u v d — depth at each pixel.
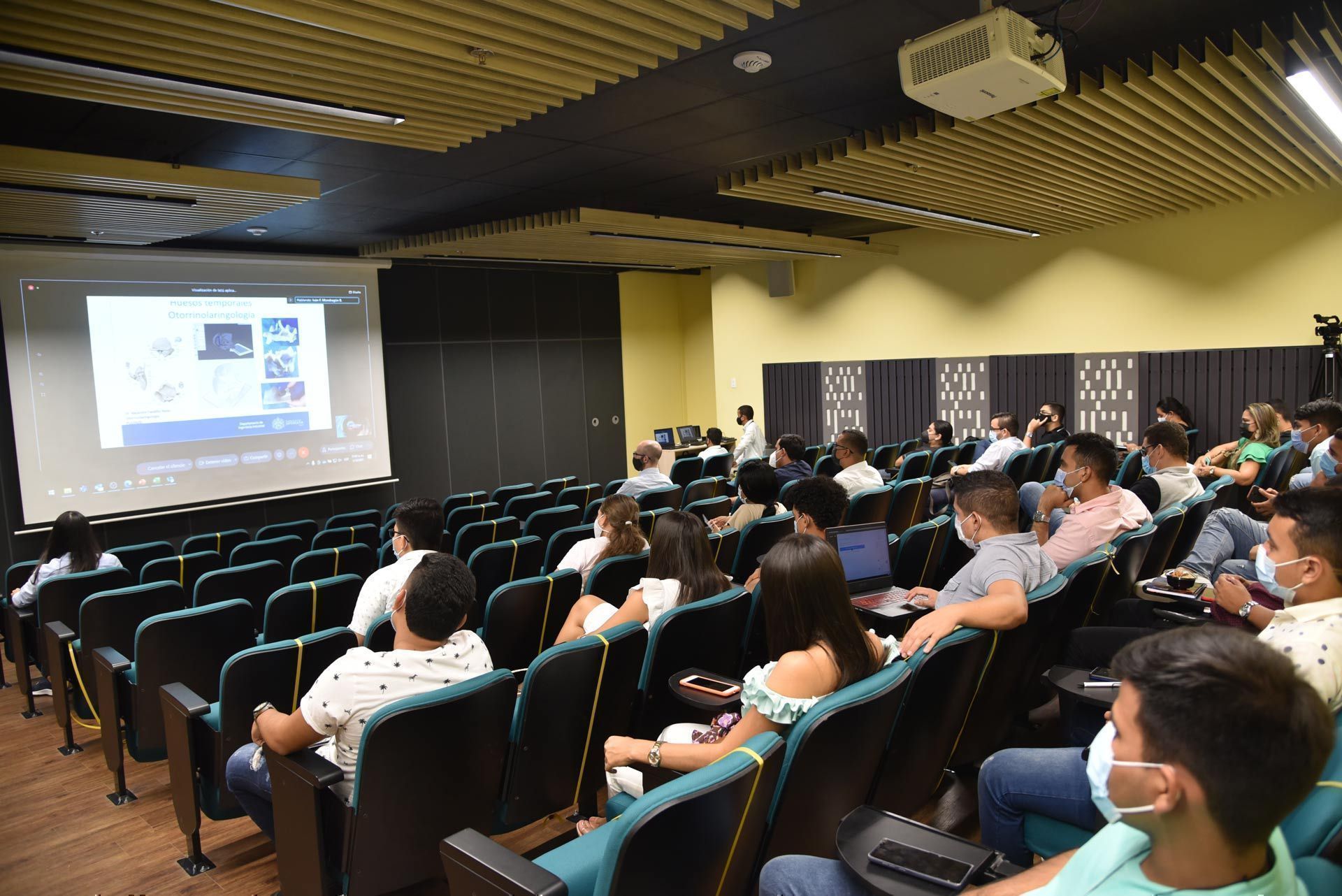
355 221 8.02
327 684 2.09
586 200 7.66
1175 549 3.99
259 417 8.91
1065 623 2.87
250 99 3.91
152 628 3.16
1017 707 2.71
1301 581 1.82
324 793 2.05
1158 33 4.15
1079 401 9.20
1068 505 3.84
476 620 4.37
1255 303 7.98
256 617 4.41
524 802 2.42
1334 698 1.58
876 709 1.76
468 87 4.18
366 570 4.96
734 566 4.20
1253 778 0.81
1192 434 7.88
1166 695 0.86
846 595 1.90
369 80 3.96
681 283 13.78
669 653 2.66
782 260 11.26
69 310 7.66
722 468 8.45
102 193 5.38
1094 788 0.98
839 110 5.08
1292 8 3.88
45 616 4.12
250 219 7.35
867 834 1.45
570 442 12.35
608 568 3.47
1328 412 5.23
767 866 1.57
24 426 7.48
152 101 3.88
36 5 3.01
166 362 8.25
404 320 10.52
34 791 3.43
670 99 4.77
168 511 8.33
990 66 3.32
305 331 9.25
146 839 2.97
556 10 3.36
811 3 3.62
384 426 9.96
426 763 2.03
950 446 8.09
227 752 2.67
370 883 2.05
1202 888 0.88
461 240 8.68
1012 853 1.86
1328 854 1.12
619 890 1.33
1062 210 7.75
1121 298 8.86
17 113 4.48
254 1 2.97
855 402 11.14
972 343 10.04
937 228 8.55
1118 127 5.21
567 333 12.30
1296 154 6.25
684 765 1.88
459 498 7.75
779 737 1.57
